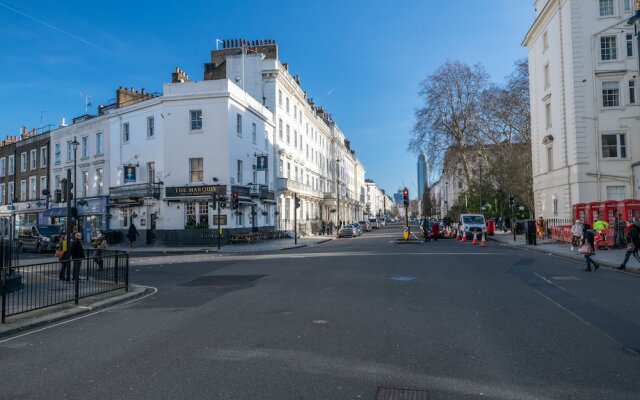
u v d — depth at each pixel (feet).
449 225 161.17
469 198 189.26
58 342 23.30
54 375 17.87
